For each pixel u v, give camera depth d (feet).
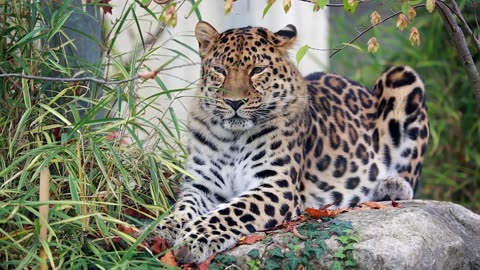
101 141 33.45
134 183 36.50
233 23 56.75
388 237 32.24
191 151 38.06
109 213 32.99
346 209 35.55
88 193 33.55
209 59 37.40
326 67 62.08
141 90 47.67
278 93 37.22
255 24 57.88
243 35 37.37
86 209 32.14
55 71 36.14
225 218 34.14
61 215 30.40
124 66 37.81
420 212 34.47
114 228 32.63
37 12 35.86
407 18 31.81
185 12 53.57
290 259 31.91
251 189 36.22
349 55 62.18
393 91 42.34
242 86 36.47
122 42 46.37
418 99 42.45
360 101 42.50
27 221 30.50
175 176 38.91
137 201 33.19
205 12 55.26
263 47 37.27
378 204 36.27
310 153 39.32
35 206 30.40
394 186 40.52
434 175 59.00
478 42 34.60
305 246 32.04
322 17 62.90
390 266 31.17
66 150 32.07
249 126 36.76
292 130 37.52
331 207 39.70
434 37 60.23
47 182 30.63
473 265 35.45
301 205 37.70
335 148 40.27
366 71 61.00
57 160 32.09
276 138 37.09
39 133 34.42
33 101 35.04
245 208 34.81
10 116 34.58
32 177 31.86
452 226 36.29
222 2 55.72
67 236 31.83
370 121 42.14
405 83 42.45
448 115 59.57
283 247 32.37
